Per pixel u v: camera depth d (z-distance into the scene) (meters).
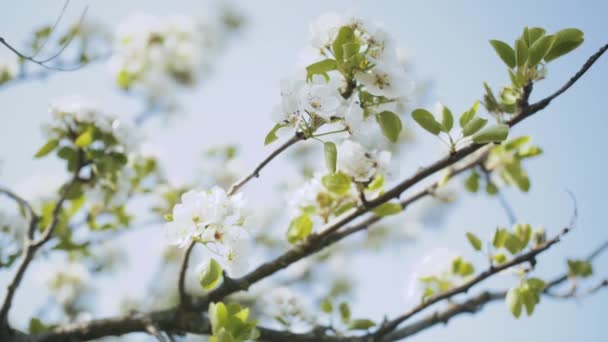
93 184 1.87
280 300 1.92
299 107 1.62
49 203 1.93
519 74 1.66
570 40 1.66
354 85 1.65
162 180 2.04
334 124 1.65
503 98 1.68
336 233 1.81
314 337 1.80
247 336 1.67
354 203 1.77
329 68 1.63
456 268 1.86
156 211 2.02
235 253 1.65
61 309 2.43
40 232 1.92
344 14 1.67
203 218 1.64
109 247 2.53
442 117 1.68
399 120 1.66
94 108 1.86
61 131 1.85
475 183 1.92
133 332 1.80
